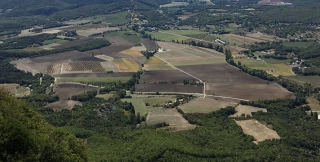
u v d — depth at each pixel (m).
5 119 130.38
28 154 124.19
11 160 120.81
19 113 146.38
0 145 121.00
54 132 149.88
